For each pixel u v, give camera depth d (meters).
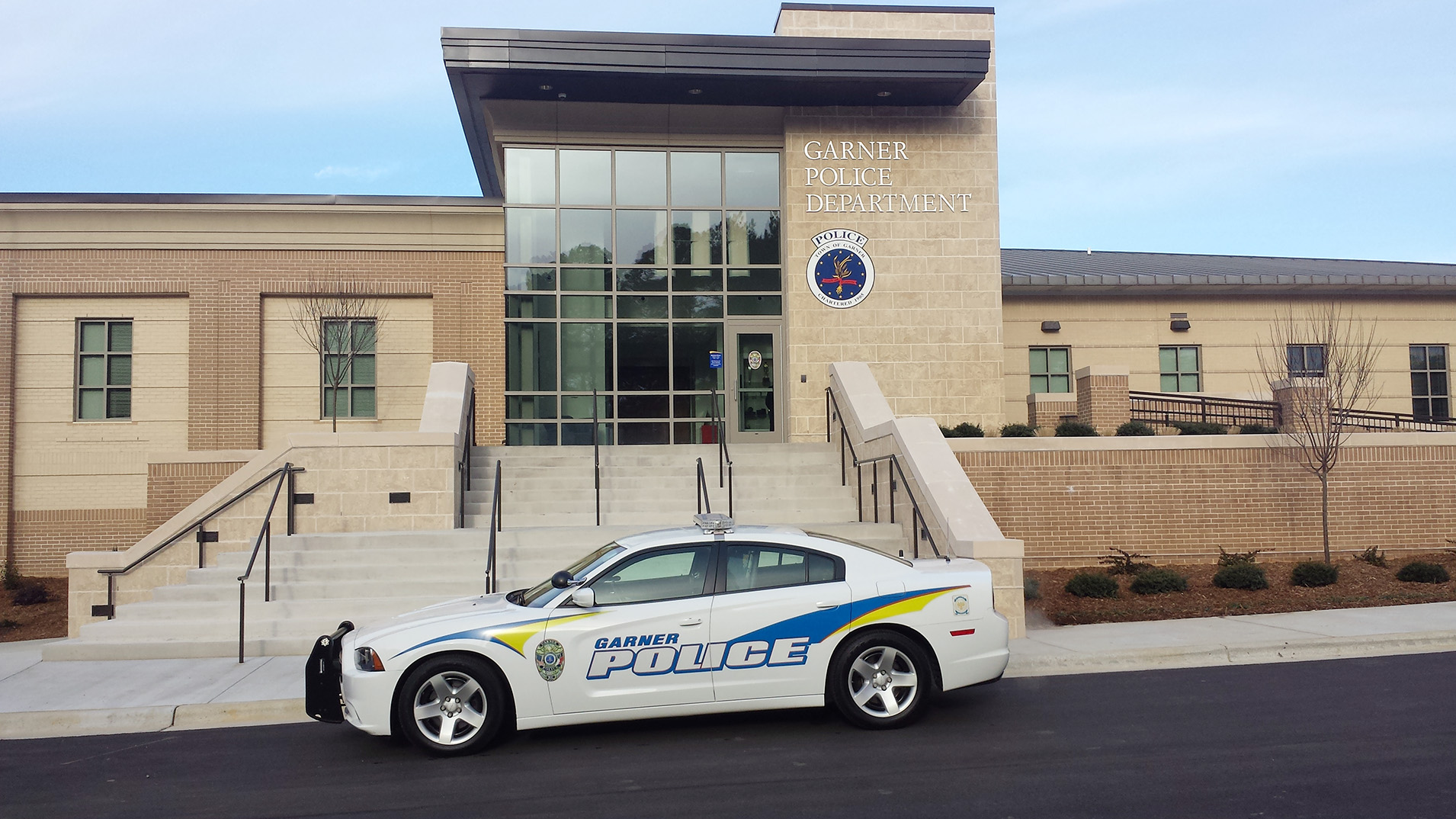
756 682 7.56
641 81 19.73
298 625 11.31
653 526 14.09
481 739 7.29
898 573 7.89
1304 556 15.52
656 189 21.34
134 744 7.93
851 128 21.28
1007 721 7.87
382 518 13.84
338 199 20.31
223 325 20.05
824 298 20.94
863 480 15.49
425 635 7.35
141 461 19.84
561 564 12.60
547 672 7.35
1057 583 14.24
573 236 21.11
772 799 6.11
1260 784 6.20
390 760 7.26
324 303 20.23
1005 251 29.42
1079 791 6.14
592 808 6.04
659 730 7.87
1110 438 15.47
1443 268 27.28
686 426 21.02
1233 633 10.88
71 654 10.77
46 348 19.89
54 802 6.43
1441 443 15.88
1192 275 23.00
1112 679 9.41
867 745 7.28
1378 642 10.36
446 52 18.92
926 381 20.92
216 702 8.75
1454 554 15.27
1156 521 15.44
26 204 19.67
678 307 21.22
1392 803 5.81
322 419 20.23
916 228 21.20
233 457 16.72
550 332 20.92
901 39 21.39
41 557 19.50
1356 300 23.44
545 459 16.66
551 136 21.09
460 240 20.72
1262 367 20.92
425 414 14.79
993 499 15.27
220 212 20.17
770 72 19.50
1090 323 23.02
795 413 20.70
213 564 13.24
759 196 21.56
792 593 7.69
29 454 19.67
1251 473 15.59
